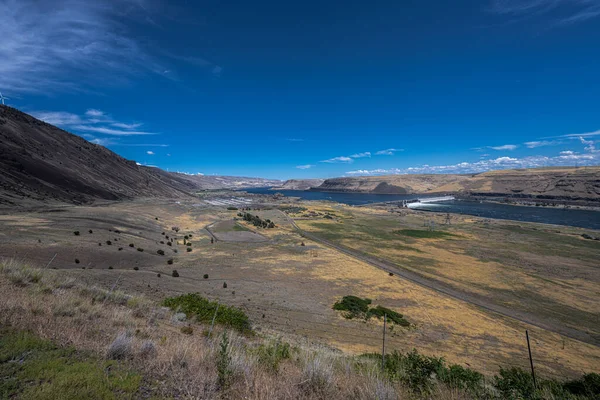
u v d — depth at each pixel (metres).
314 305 40.31
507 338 33.84
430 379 7.82
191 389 4.93
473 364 26.30
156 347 6.42
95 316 8.32
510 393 7.89
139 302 12.61
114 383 4.60
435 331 34.44
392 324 35.47
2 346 5.11
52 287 10.38
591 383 9.30
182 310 14.59
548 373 25.94
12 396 3.87
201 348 6.88
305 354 7.72
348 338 29.20
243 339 11.34
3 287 8.77
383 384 6.08
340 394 5.55
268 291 45.16
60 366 4.77
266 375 5.82
